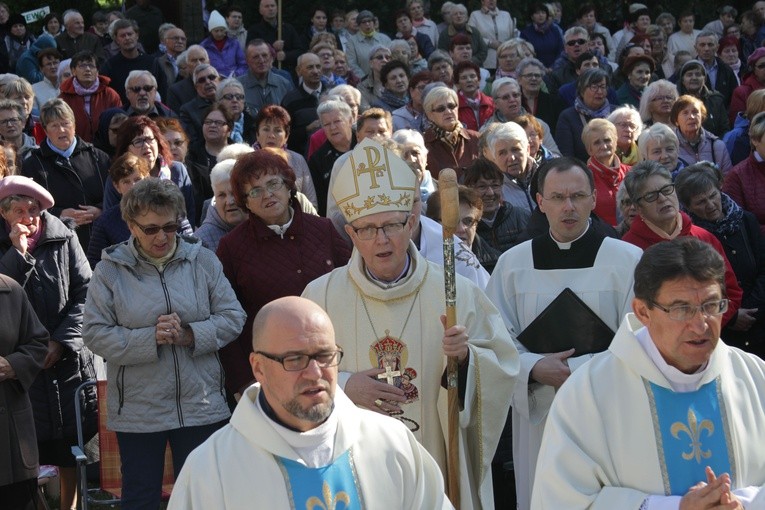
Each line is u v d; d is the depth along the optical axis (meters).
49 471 12.81
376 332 8.39
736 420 6.50
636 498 6.29
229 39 23.78
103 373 12.21
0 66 25.42
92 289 9.92
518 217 13.21
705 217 12.81
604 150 14.89
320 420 5.91
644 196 10.89
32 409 10.79
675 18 31.94
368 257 8.26
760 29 28.95
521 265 9.34
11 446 10.02
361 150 8.25
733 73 25.02
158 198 9.74
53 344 11.29
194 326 9.80
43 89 21.25
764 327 12.94
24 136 16.44
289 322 5.84
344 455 6.09
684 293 6.11
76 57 18.73
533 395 8.98
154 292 9.87
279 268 10.42
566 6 31.58
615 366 6.65
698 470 6.43
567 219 9.07
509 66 22.48
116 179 12.57
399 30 25.77
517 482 9.30
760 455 6.54
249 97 20.80
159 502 9.81
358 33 25.44
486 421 8.24
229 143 17.19
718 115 21.19
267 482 5.96
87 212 14.29
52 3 29.55
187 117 17.95
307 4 28.86
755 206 14.84
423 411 8.30
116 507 12.16
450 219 7.80
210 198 15.66
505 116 18.59
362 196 8.16
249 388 6.19
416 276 8.39
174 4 27.05
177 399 9.82
